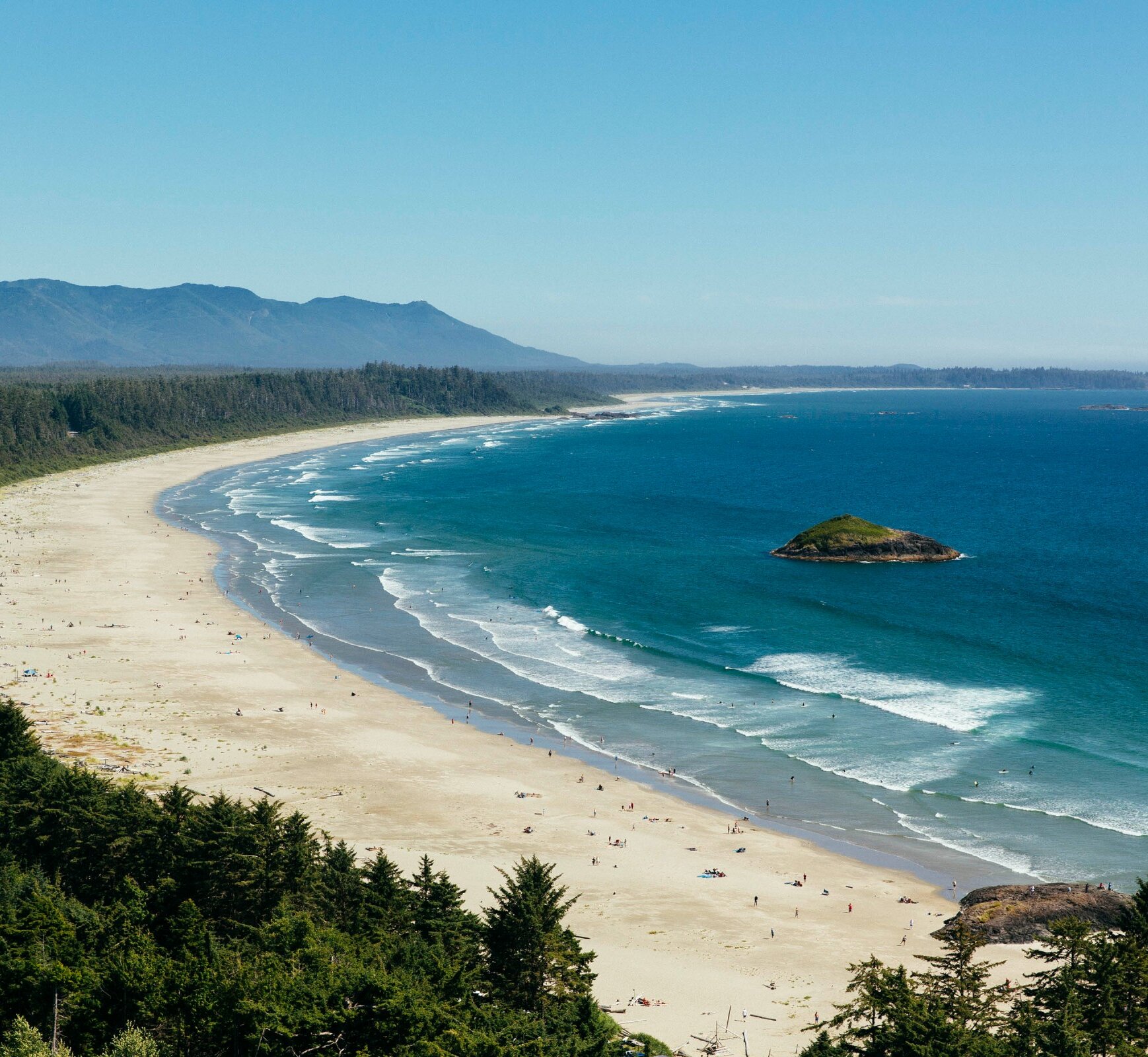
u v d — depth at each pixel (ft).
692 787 266.16
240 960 156.56
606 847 231.30
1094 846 231.09
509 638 395.14
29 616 401.70
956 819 245.86
